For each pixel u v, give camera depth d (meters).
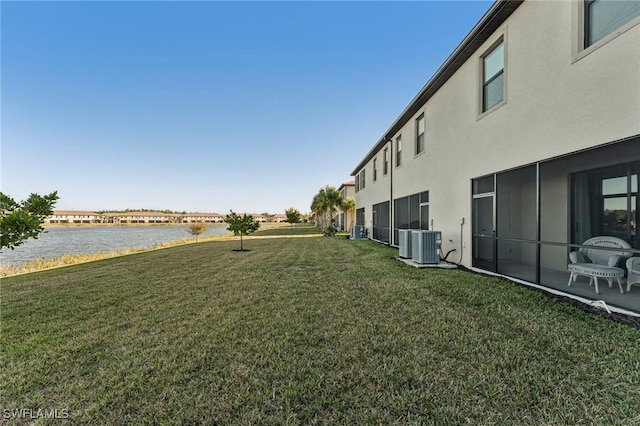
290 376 2.56
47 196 3.65
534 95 5.20
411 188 11.55
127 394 2.35
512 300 4.59
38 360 2.99
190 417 2.04
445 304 4.49
